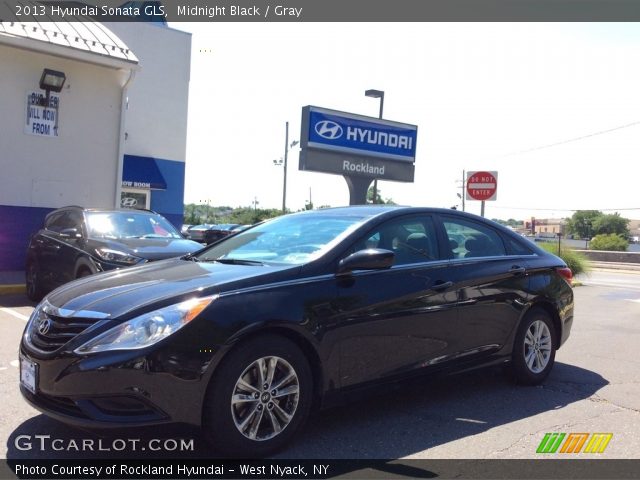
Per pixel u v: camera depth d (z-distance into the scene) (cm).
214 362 366
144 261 819
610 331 937
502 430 460
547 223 10062
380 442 429
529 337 583
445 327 498
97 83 1353
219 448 373
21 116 1261
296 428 403
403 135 1977
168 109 1911
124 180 1767
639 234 11250
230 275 414
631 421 489
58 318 390
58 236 948
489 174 1703
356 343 435
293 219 543
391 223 504
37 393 382
